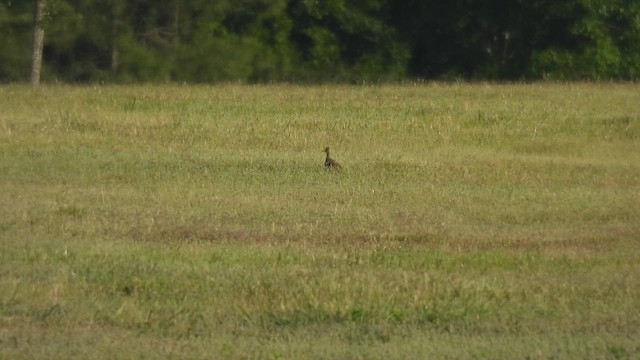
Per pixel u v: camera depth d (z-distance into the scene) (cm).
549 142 6550
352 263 3619
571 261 3722
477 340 2862
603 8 11769
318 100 7944
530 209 4659
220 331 2895
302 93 8462
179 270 3444
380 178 5269
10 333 2819
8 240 3791
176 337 2831
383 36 12544
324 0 12288
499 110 7544
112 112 7150
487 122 7119
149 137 6219
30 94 8094
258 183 5053
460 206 4678
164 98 7900
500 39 12644
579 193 5072
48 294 3145
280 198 4716
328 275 3416
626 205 4797
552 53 11894
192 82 10656
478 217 4466
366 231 4112
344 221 4288
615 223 4422
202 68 11419
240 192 4819
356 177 5272
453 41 12719
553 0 11906
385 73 12475
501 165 5734
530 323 3022
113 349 2708
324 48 12394
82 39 11150
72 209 4328
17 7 11038
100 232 3969
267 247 3797
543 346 2816
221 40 11506
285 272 3456
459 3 12419
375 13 12538
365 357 2698
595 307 3175
